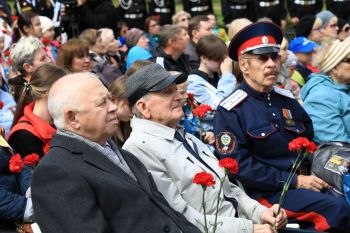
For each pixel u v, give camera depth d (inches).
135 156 222.4
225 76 363.3
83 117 199.6
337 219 255.4
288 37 568.7
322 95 306.2
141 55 456.8
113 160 206.2
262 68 272.1
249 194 272.2
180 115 238.4
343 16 735.7
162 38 422.0
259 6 740.7
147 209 198.7
